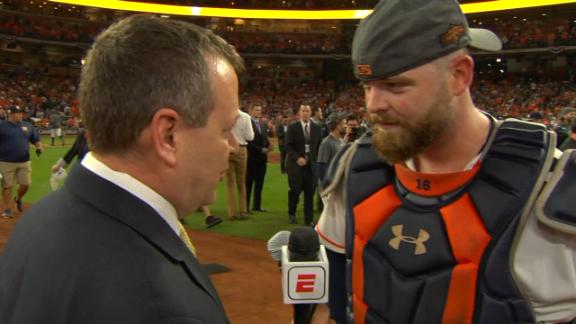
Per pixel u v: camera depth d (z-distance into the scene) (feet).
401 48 3.46
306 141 22.47
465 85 3.70
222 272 16.16
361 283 4.29
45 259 2.60
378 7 3.67
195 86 2.81
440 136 3.86
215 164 3.04
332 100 119.03
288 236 4.53
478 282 3.73
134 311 2.43
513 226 3.66
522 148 3.80
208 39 2.99
